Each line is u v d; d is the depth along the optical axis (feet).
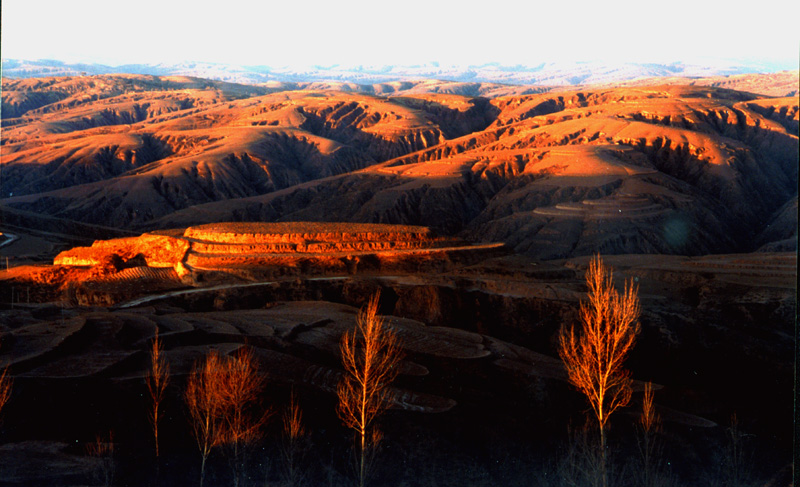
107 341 150.92
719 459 137.28
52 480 100.42
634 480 126.21
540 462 132.05
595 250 510.58
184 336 161.27
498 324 226.17
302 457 122.01
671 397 167.43
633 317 121.39
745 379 190.80
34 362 132.98
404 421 136.87
